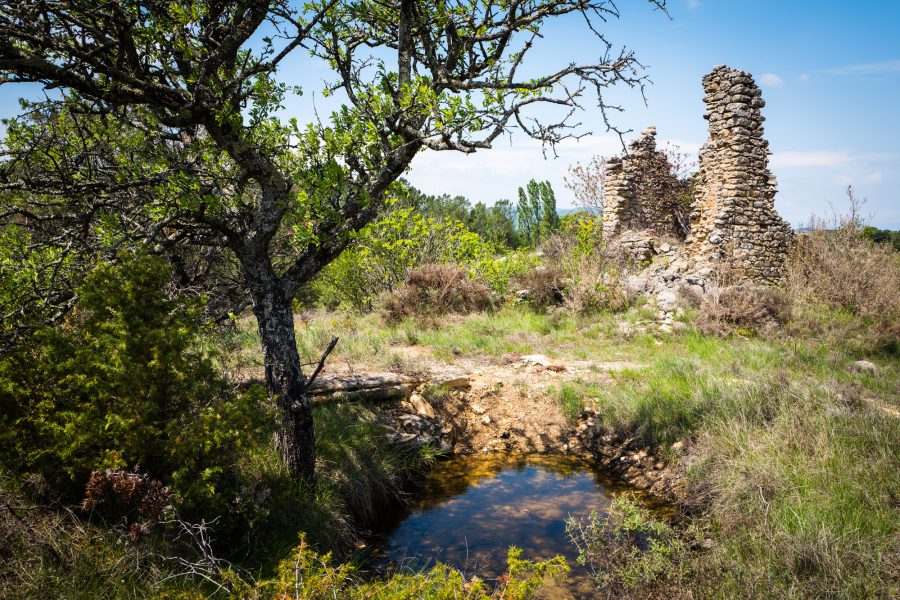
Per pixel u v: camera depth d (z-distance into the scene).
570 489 6.37
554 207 55.34
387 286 15.41
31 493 3.66
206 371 4.04
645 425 7.08
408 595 3.12
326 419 6.58
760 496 4.79
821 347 10.12
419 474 6.88
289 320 5.12
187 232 4.93
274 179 4.84
